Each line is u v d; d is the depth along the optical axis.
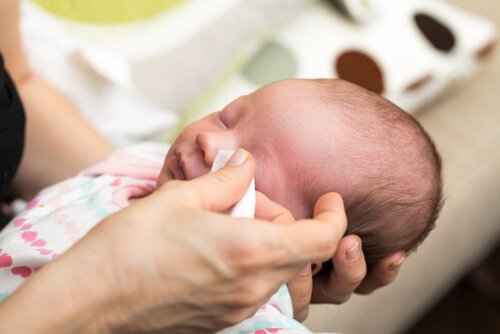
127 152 0.88
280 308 0.68
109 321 0.46
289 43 1.31
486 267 1.61
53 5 1.16
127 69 1.15
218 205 0.51
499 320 1.54
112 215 0.48
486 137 1.30
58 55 1.13
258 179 0.70
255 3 1.29
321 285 0.77
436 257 1.18
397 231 0.77
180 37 1.21
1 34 0.87
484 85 1.42
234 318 0.50
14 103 0.79
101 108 1.14
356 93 0.77
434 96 1.35
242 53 1.28
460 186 1.21
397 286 1.12
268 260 0.46
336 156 0.70
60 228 0.69
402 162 0.74
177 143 0.74
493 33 1.40
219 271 0.45
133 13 1.21
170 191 0.48
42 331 0.44
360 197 0.71
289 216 0.60
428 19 1.36
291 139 0.70
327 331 1.03
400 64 1.29
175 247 0.45
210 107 1.23
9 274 0.64
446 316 1.55
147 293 0.45
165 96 1.19
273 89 0.75
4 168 0.82
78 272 0.45
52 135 0.98
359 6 1.31
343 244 0.67
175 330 0.49
